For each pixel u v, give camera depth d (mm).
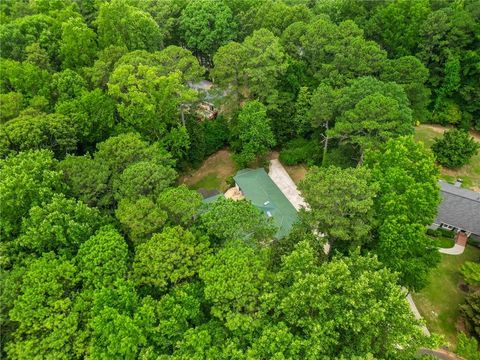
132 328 21812
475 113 59219
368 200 29656
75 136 41469
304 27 55594
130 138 38188
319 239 32188
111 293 23781
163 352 23188
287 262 25047
